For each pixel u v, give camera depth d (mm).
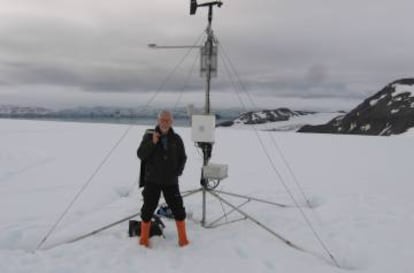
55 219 6051
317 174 10992
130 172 10625
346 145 20297
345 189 8789
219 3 5551
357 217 6363
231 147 18438
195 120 5594
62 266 4293
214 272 4270
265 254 4766
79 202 7109
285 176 10586
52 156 13484
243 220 6105
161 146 4867
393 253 4883
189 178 10141
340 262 4711
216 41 5680
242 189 8742
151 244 5000
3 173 9734
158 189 4898
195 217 6273
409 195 8148
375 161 14031
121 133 24781
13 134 22031
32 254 4633
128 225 5746
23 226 5629
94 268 4293
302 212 6676
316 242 5254
